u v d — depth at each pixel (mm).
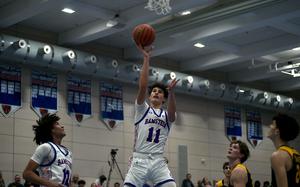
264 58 22625
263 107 25406
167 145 22016
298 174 5207
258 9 15984
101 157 19516
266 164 26312
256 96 24609
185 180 20797
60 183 6250
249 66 23797
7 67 17391
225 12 16375
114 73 19281
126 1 16125
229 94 23500
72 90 19062
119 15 16781
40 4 15180
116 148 20094
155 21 18047
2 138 16938
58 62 17609
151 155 7066
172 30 18094
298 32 18062
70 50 17828
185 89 21734
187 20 17344
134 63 19875
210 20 16984
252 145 25844
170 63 22516
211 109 24328
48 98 18281
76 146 18828
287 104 25969
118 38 19672
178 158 22266
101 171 19391
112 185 19578
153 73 20156
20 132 17375
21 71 17734
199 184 21344
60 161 6328
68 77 19031
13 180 16953
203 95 22625
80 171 18750
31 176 6137
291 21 17453
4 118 17094
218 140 24266
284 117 5473
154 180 7117
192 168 22781
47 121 6617
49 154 6285
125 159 20328
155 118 7160
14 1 15984
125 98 20859
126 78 19781
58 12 16844
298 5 15938
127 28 17188
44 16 17203
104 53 20203
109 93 20297
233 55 20969
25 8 15539
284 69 22078
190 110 23344
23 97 17656
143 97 7016
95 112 19734
